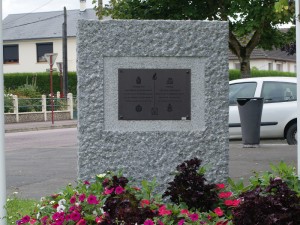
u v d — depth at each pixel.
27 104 40.62
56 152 18.16
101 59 7.75
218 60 7.79
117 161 7.81
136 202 5.80
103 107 7.79
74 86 56.00
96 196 6.20
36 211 6.43
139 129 7.82
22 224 6.16
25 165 14.62
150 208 5.77
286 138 17.53
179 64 7.80
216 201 6.44
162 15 24.22
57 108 42.75
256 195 5.31
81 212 5.97
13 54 70.62
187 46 7.75
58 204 6.27
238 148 16.42
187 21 7.76
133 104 7.80
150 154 7.81
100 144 7.80
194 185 6.54
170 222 5.62
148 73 7.79
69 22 70.31
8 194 10.13
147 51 7.74
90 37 7.73
